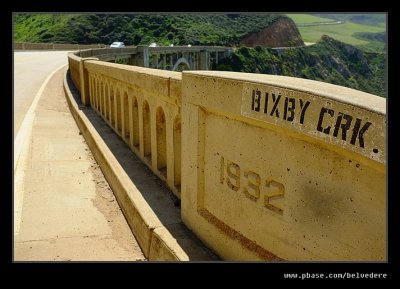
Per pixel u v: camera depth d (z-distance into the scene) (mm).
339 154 2625
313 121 2721
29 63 29203
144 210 4906
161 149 6023
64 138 9750
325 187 2736
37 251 4605
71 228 5215
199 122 4074
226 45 76938
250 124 3385
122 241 4945
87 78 12703
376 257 2473
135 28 70188
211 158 3996
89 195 6293
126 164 6648
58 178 6969
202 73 3969
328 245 2746
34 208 5770
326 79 83250
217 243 3873
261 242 3348
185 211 4504
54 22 72562
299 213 2951
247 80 3316
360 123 2441
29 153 8328
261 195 3312
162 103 5465
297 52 83000
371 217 2479
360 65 90938
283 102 2957
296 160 2945
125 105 7980
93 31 68000
